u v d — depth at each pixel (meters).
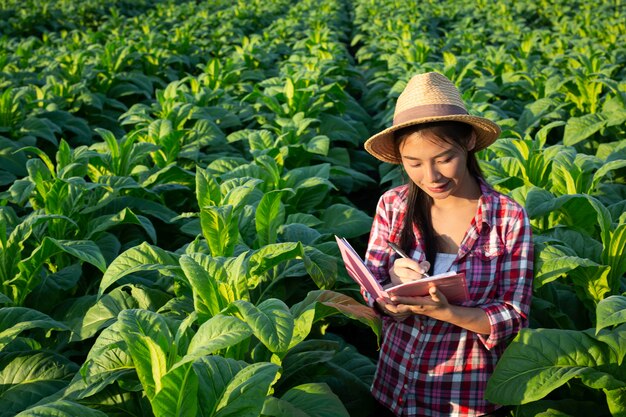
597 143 6.76
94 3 19.62
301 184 4.78
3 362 3.15
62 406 2.19
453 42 12.77
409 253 2.79
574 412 2.98
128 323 2.33
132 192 4.97
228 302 2.74
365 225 4.68
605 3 17.94
